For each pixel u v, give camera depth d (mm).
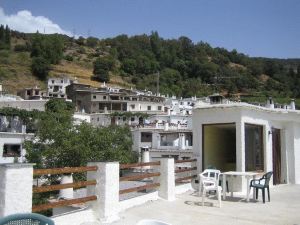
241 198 11359
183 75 128875
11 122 34500
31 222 3699
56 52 126438
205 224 8039
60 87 94000
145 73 129750
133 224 7855
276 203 10586
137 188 9797
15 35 154375
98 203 8031
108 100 75312
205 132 13609
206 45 157875
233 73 124500
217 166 14344
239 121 12578
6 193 5770
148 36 158500
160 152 34531
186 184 12695
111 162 8219
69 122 22891
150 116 61125
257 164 13539
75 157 19984
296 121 15641
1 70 107375
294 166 15539
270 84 111625
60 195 10430
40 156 20484
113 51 141125
